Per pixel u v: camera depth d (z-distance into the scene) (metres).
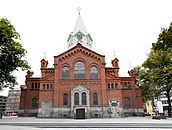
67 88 46.03
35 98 52.81
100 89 46.09
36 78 54.41
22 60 36.47
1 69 35.78
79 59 48.59
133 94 52.72
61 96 45.38
